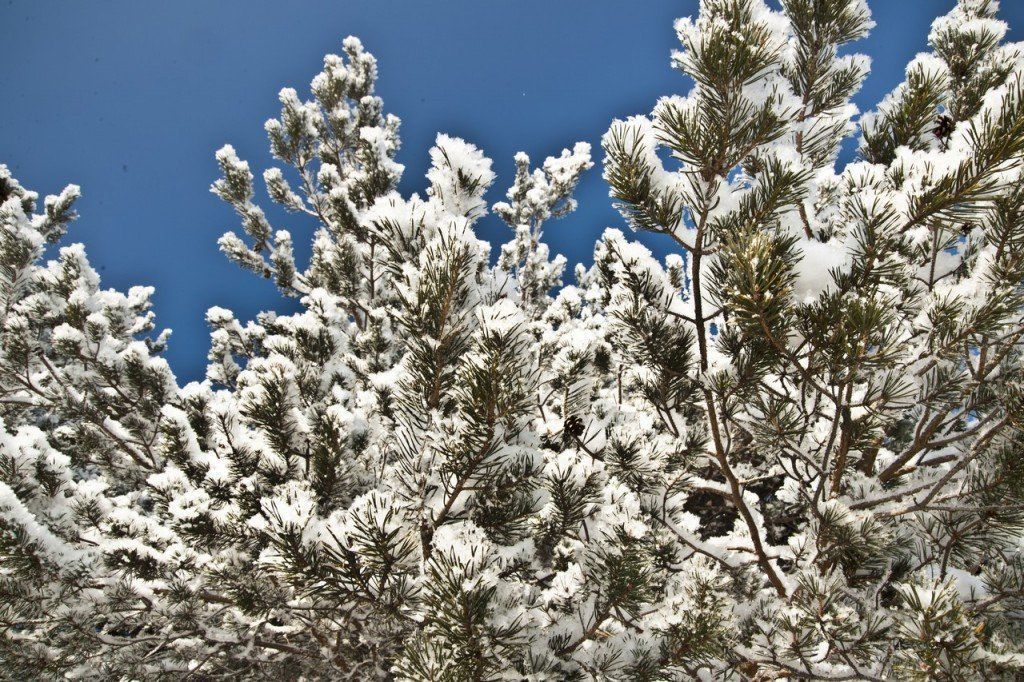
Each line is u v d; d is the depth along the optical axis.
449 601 1.59
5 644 2.78
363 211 6.34
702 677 2.51
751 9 1.73
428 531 1.98
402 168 6.07
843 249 1.97
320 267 6.89
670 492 2.82
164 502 3.50
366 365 5.84
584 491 2.37
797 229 2.02
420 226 2.01
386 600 2.04
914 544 2.68
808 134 2.31
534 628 2.17
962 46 3.38
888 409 2.14
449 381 1.97
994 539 2.40
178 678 3.36
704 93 1.68
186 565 2.95
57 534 3.25
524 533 2.26
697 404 2.65
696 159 1.77
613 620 2.48
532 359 1.86
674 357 2.32
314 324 4.58
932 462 2.88
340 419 2.78
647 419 3.48
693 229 2.11
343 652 3.47
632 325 2.33
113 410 4.94
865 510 2.66
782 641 2.19
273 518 1.82
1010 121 1.54
